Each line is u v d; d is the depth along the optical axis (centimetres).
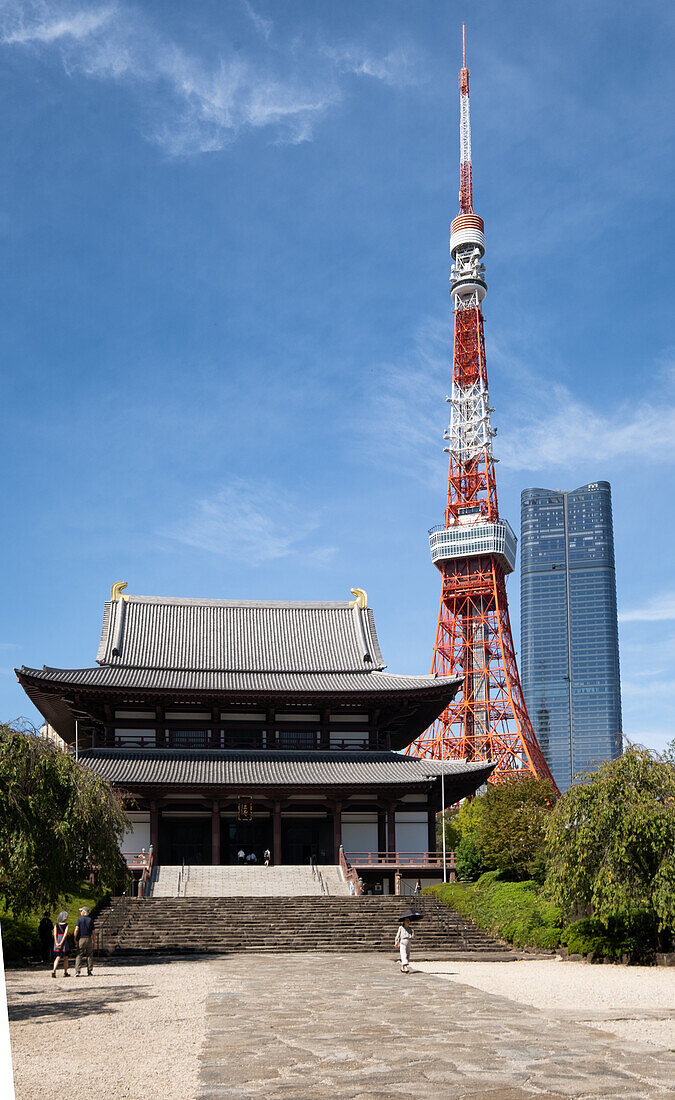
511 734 17000
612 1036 2633
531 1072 2159
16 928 5122
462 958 5241
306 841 9269
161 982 3906
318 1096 1934
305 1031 2686
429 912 6481
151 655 9794
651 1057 2333
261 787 8400
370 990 3641
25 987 3741
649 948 4981
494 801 7575
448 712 17900
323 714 9444
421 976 4188
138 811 8606
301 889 7344
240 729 9400
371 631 10531
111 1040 2545
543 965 4916
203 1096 1930
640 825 4703
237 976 4144
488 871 7869
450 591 19725
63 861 4503
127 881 5338
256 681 9512
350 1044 2488
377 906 6500
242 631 10400
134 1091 1970
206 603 10744
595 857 4962
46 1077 2098
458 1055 2347
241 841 9238
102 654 9662
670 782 4925
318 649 10262
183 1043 2498
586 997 3522
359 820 8994
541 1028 2759
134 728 9244
